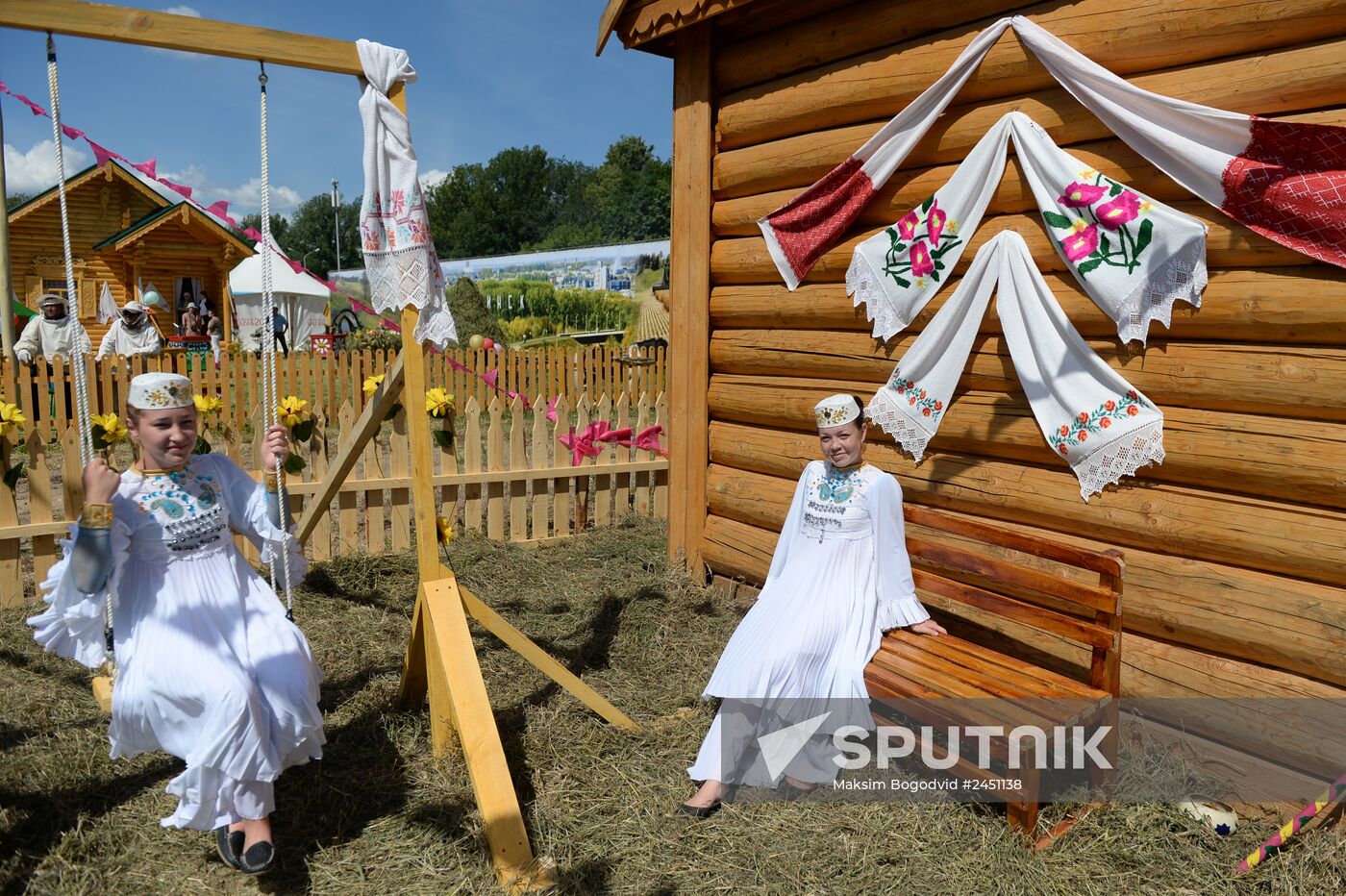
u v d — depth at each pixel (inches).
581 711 146.9
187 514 111.7
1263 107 116.6
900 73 157.2
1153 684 129.9
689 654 173.5
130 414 111.2
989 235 147.1
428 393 230.1
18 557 193.0
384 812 119.6
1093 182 130.0
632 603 197.8
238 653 109.7
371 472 231.5
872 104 163.5
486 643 176.2
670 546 220.2
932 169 157.5
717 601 202.1
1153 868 107.9
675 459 216.1
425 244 126.3
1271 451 116.3
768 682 125.1
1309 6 110.8
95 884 103.6
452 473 247.1
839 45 169.2
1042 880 105.5
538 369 339.6
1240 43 118.5
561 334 908.6
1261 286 116.5
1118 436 129.9
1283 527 115.7
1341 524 111.2
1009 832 113.3
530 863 107.7
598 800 122.8
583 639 178.9
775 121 182.5
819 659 130.4
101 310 705.6
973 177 146.0
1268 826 116.0
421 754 133.7
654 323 841.5
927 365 155.3
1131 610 131.9
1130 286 126.6
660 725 144.0
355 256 3548.2
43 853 108.3
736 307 196.2
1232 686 121.0
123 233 816.3
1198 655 125.6
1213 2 118.5
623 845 113.6
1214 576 122.6
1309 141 109.8
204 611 109.7
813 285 179.3
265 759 101.0
